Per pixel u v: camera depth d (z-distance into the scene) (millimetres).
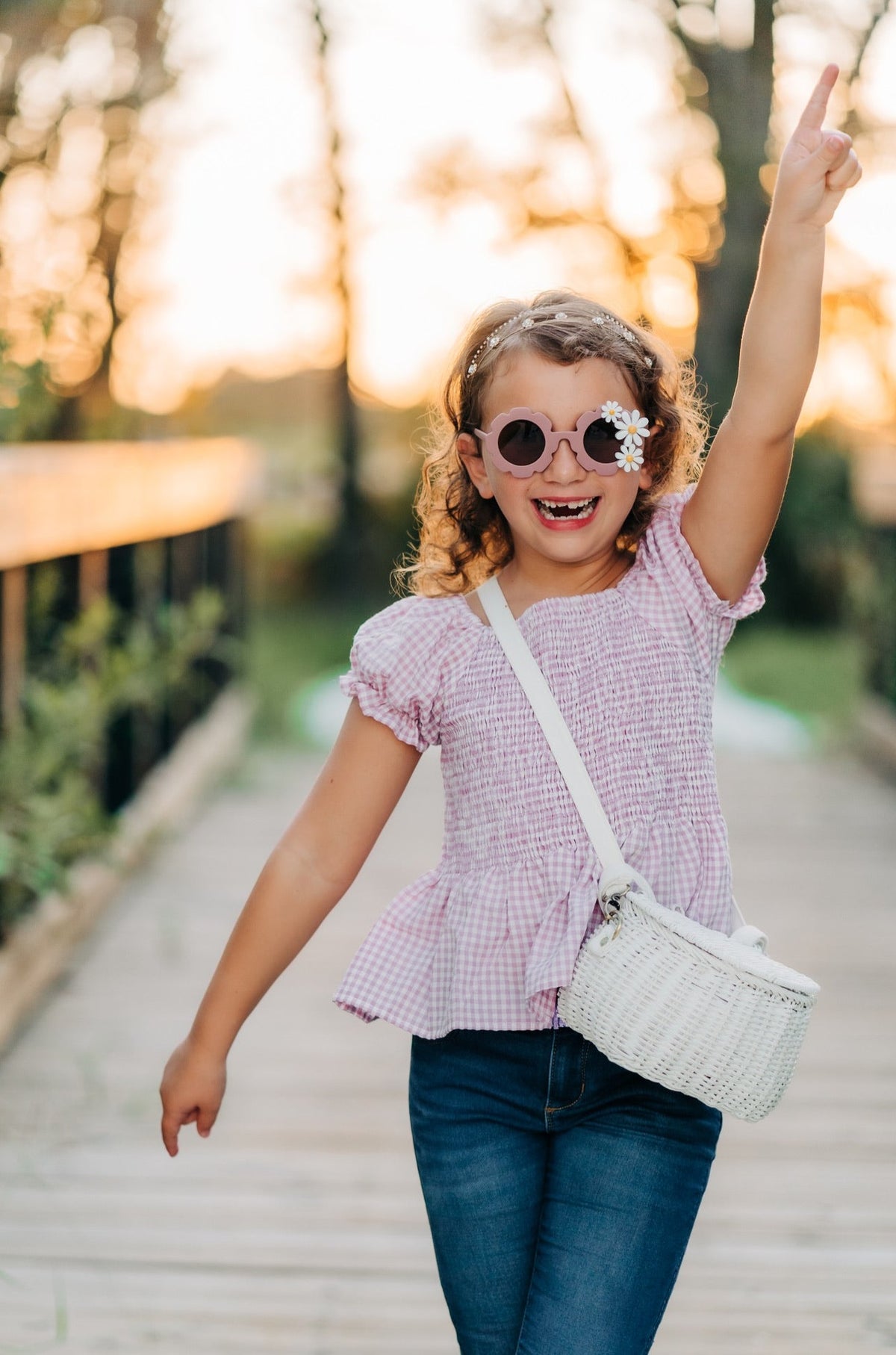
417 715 1798
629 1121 1692
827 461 12312
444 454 2061
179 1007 4059
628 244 11031
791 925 4949
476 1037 1725
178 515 6234
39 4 5906
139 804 5863
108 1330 2432
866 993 4230
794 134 1707
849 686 10008
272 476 12016
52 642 4543
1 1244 2717
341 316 12430
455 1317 1723
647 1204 1652
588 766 1721
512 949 1696
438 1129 1731
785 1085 1621
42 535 4016
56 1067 3607
